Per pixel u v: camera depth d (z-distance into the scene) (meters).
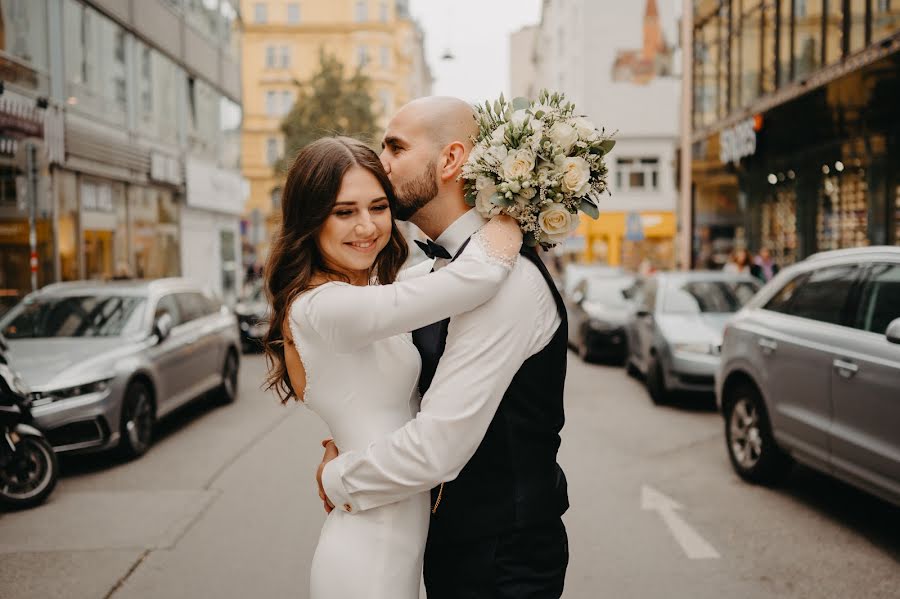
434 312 1.70
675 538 4.62
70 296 7.95
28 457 5.50
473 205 1.95
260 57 57.50
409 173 1.94
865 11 12.23
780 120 15.61
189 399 8.36
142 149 18.66
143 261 19.34
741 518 4.96
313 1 58.09
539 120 1.90
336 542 1.88
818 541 4.52
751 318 5.83
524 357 1.79
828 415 4.66
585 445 7.14
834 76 12.75
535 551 1.86
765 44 16.97
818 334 4.88
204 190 23.50
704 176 21.50
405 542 1.88
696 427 7.92
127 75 18.20
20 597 3.90
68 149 14.74
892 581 3.93
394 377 1.88
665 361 8.86
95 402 6.40
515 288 1.77
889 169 13.25
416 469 1.70
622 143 40.66
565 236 1.89
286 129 38.31
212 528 4.95
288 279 1.92
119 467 6.62
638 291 12.93
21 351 6.92
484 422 1.73
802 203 16.62
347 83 39.03
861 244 14.16
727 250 21.34
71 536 4.83
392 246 2.10
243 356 15.18
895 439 4.06
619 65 40.56
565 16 44.91
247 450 7.21
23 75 13.42
